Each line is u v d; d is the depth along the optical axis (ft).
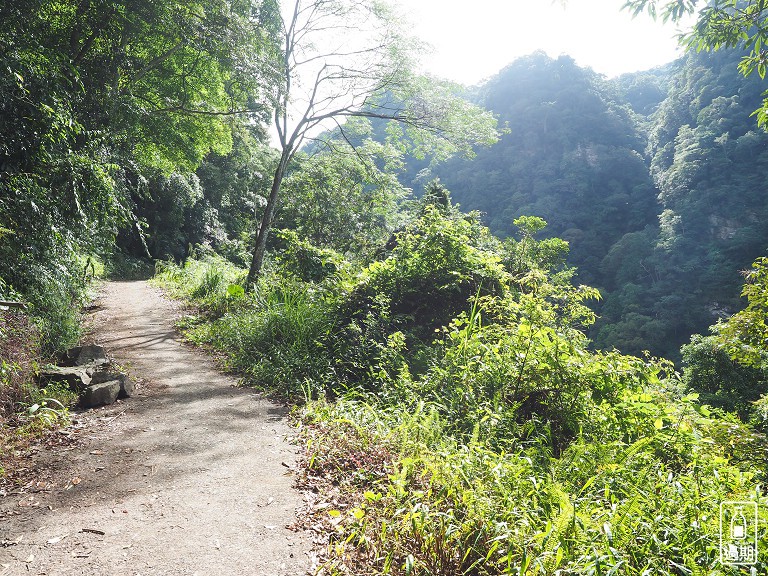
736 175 217.36
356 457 14.21
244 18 43.57
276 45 48.16
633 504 9.86
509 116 339.77
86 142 29.84
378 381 21.95
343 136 59.31
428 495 10.89
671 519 9.70
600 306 205.87
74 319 29.43
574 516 9.11
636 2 21.88
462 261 28.94
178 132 54.80
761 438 16.74
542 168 290.15
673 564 8.21
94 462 14.15
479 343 20.38
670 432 15.61
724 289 177.88
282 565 9.44
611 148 295.07
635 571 8.18
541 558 8.35
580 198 269.23
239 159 120.78
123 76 42.29
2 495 12.00
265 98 44.01
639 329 169.99
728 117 239.09
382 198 77.92
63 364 22.20
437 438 14.55
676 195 232.32
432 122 54.70
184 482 12.99
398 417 16.84
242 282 49.73
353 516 10.85
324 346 25.12
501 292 28.86
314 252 40.83
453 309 27.81
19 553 9.54
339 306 28.81
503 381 18.39
